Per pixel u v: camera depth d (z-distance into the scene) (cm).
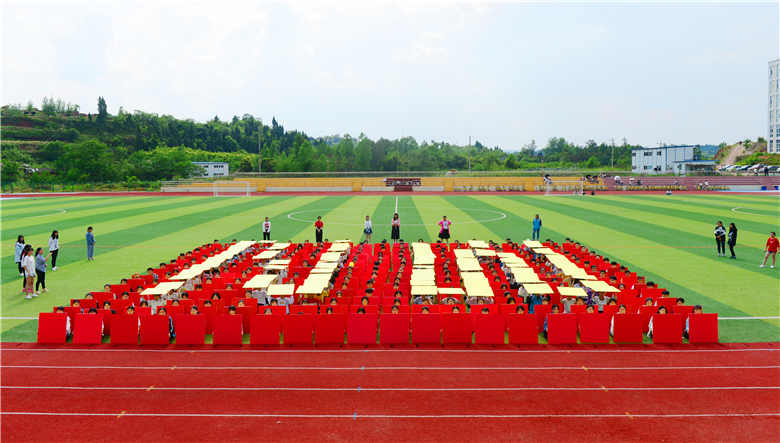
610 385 1320
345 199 7744
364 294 2041
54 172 13975
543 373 1397
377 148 17925
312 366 1451
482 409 1191
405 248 3058
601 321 1641
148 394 1275
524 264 2311
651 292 1953
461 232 4181
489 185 10362
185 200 7612
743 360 1488
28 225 4597
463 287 2188
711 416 1158
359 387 1309
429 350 1579
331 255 2528
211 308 1750
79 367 1451
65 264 2942
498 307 1758
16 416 1164
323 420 1141
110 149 16075
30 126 18950
